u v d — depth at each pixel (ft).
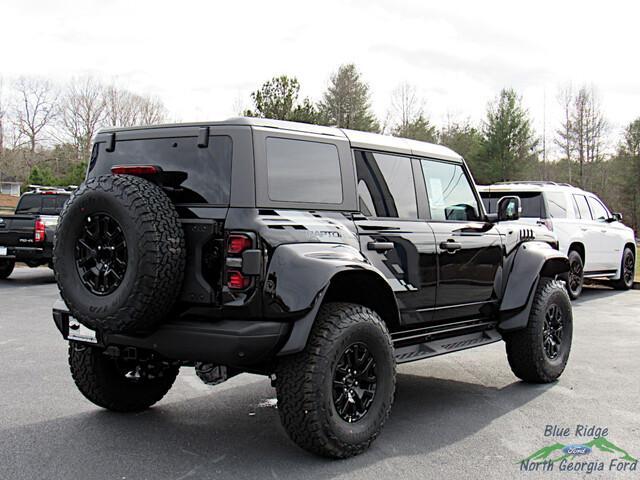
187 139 14.02
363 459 13.83
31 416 16.66
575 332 29.66
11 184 244.01
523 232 20.90
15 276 51.47
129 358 14.71
